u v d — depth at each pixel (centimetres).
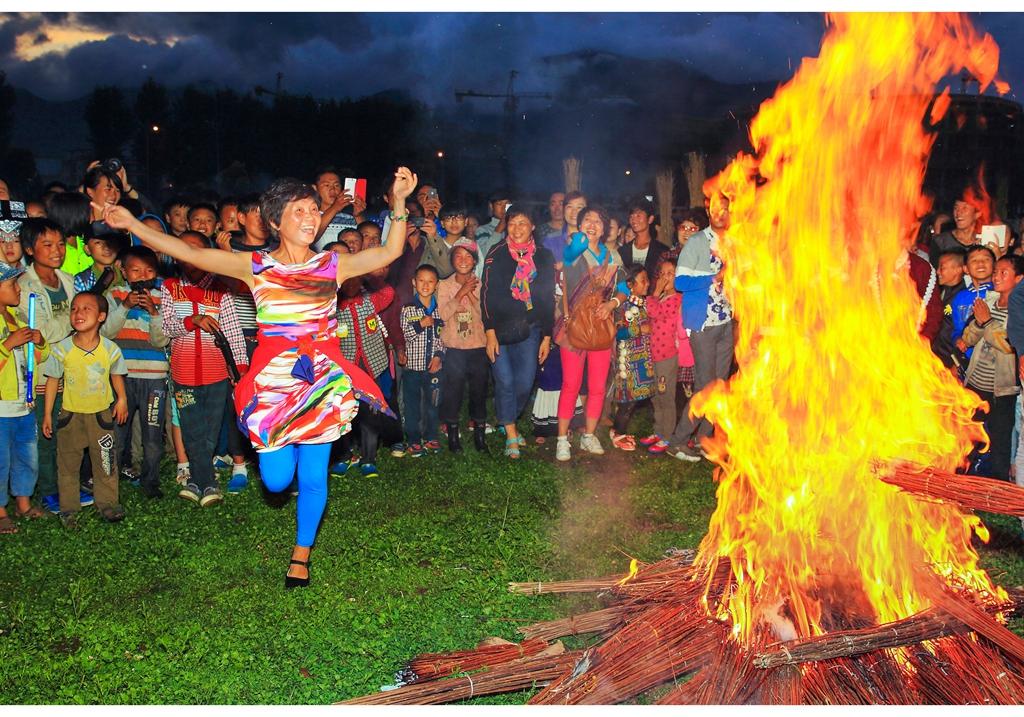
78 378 621
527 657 417
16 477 626
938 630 373
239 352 614
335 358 513
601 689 373
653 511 660
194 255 481
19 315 614
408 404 810
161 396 682
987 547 571
